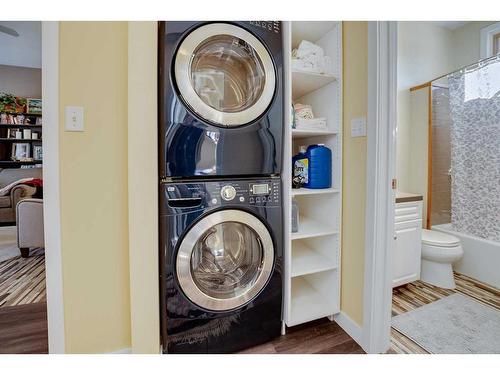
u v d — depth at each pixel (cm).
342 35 148
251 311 130
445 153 263
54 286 112
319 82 157
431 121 253
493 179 216
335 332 148
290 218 133
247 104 130
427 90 255
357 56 138
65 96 110
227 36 119
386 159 126
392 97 125
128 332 124
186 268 116
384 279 130
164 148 112
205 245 129
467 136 233
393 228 130
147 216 117
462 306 180
